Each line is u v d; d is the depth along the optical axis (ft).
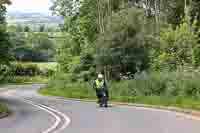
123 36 155.84
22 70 406.82
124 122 63.52
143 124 59.93
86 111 87.71
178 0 207.82
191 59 138.92
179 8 207.82
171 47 146.72
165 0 211.00
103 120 67.87
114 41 156.46
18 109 105.60
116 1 209.97
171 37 148.15
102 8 205.36
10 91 235.81
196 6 177.88
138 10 160.76
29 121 72.08
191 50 138.92
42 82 378.53
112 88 137.80
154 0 215.72
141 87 123.85
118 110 86.48
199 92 101.09
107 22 167.84
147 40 156.25
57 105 113.50
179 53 142.00
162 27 184.03
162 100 98.43
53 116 80.64
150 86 120.26
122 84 135.85
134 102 107.45
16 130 58.34
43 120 73.05
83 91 165.07
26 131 56.85
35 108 106.63
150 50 155.53
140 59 155.53
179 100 93.40
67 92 172.76
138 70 154.40
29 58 489.67
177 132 50.49
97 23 209.97
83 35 229.25
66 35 248.11
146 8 216.33
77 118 73.56
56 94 179.11
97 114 79.30
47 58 500.74
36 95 189.37
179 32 146.20
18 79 368.48
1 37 131.75
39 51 499.10
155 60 144.25
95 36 207.82
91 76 200.44
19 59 472.85
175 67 139.13
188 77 107.65
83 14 229.66
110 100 117.91
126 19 156.97
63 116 79.36
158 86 117.70
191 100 92.32
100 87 98.27
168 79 116.16
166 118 67.21
